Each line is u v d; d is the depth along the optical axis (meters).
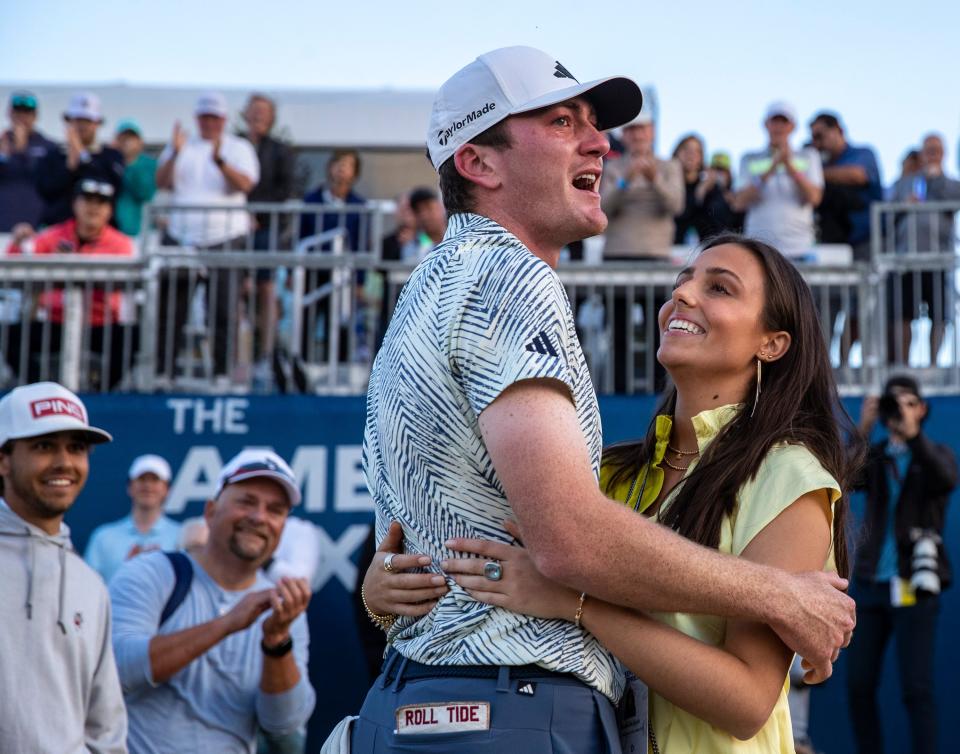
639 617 1.85
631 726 2.00
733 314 2.20
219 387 7.45
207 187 7.77
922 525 5.63
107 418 6.67
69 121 8.50
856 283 7.41
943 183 8.08
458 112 2.02
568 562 1.70
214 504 4.48
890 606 5.59
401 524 1.93
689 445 2.27
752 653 1.91
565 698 1.80
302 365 7.54
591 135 2.03
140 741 4.01
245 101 10.46
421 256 7.76
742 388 2.23
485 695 1.79
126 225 8.49
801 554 1.99
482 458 1.82
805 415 2.18
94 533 6.30
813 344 2.23
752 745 2.00
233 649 4.21
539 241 2.01
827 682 6.01
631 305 7.31
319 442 6.61
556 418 1.73
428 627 1.87
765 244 2.29
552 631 1.81
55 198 8.47
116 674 3.56
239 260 7.49
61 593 3.39
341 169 8.06
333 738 2.04
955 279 7.33
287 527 6.29
